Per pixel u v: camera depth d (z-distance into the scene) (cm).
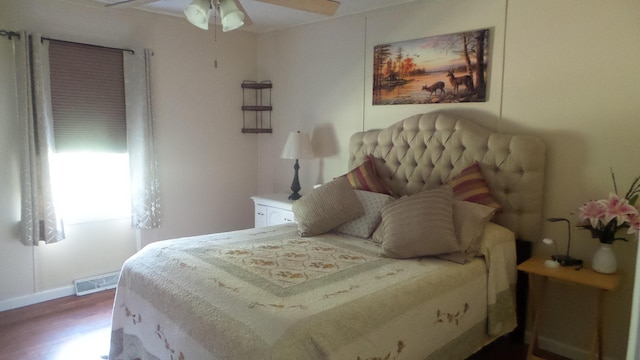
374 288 198
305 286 198
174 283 210
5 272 329
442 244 238
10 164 324
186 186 426
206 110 432
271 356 150
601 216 227
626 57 240
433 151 312
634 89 239
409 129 326
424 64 329
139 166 381
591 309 262
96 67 354
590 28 252
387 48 351
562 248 271
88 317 321
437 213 248
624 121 244
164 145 406
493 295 246
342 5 349
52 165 329
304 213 297
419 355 201
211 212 448
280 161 461
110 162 377
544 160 269
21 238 327
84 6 347
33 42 314
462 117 311
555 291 275
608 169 251
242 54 455
